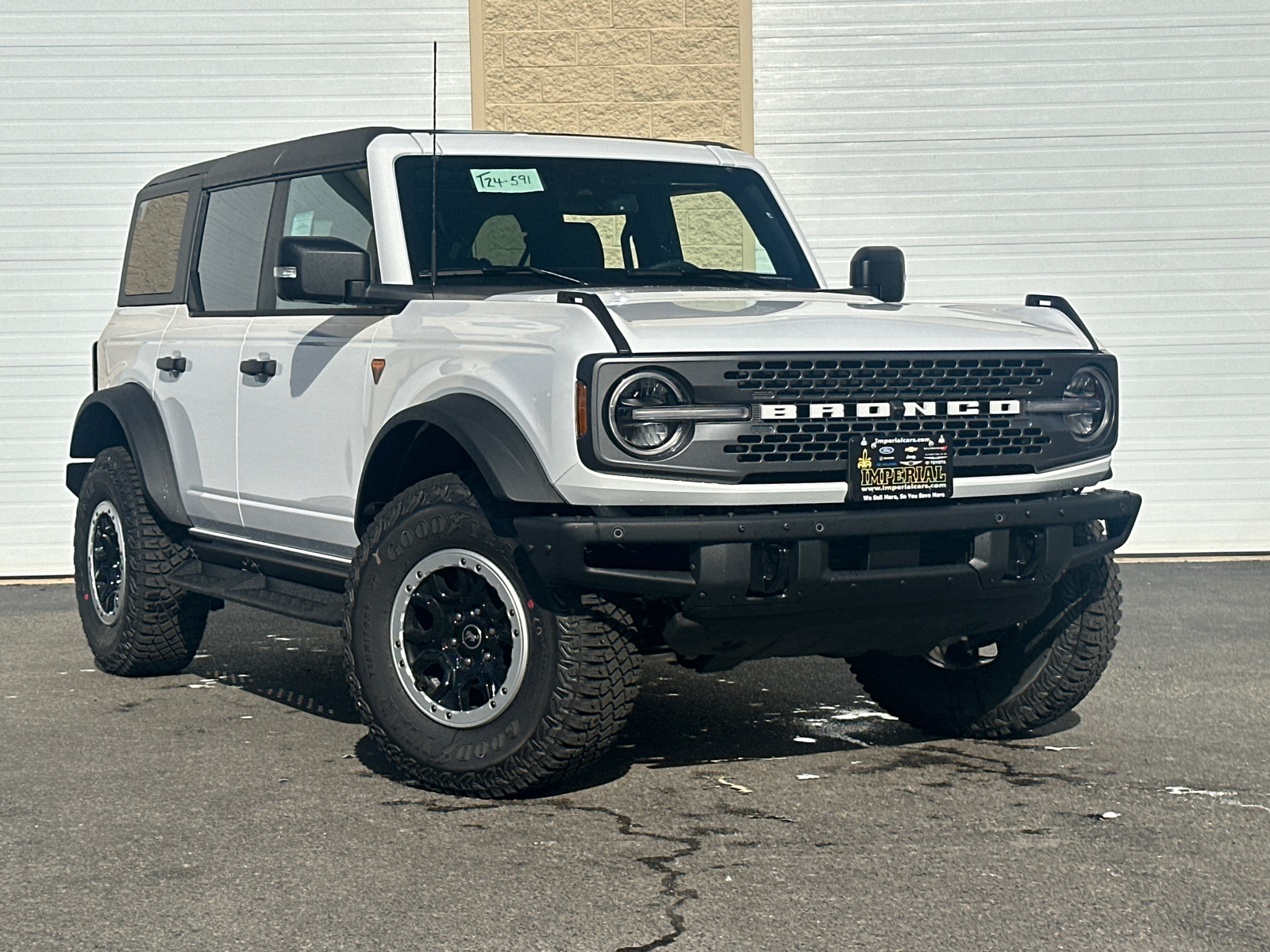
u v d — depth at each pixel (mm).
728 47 11273
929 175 11375
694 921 3791
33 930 3764
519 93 11266
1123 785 5082
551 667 4719
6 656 7793
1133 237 11383
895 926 3756
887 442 4820
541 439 4668
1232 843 4418
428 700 4996
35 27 11180
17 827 4645
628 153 6305
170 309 7047
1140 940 3660
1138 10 11289
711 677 7047
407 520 5027
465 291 5480
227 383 6359
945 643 5578
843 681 6938
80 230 11273
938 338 4988
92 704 6523
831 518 4695
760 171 6645
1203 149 11367
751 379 4676
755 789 5043
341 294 5293
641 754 5547
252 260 6430
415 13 11227
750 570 4617
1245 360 11422
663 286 5992
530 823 4660
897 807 4816
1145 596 9664
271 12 11219
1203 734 5832
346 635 5195
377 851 4379
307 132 11273
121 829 4621
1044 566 5078
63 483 11359
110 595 7234
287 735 5914
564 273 5840
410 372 5238
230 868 4238
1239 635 8164
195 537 6891
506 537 4777
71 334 11305
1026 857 4297
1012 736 5777
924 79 11328
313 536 5879
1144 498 11500
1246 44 11312
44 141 11227
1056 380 5156
